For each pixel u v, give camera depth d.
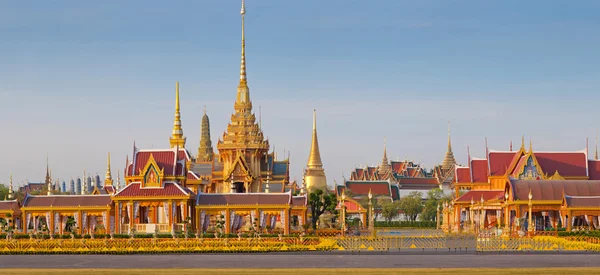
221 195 149.75
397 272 83.25
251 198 148.25
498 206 169.88
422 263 95.06
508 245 119.25
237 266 91.75
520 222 153.25
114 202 148.50
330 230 157.88
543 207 156.00
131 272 84.44
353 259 101.31
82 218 147.50
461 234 158.62
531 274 81.12
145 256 109.00
